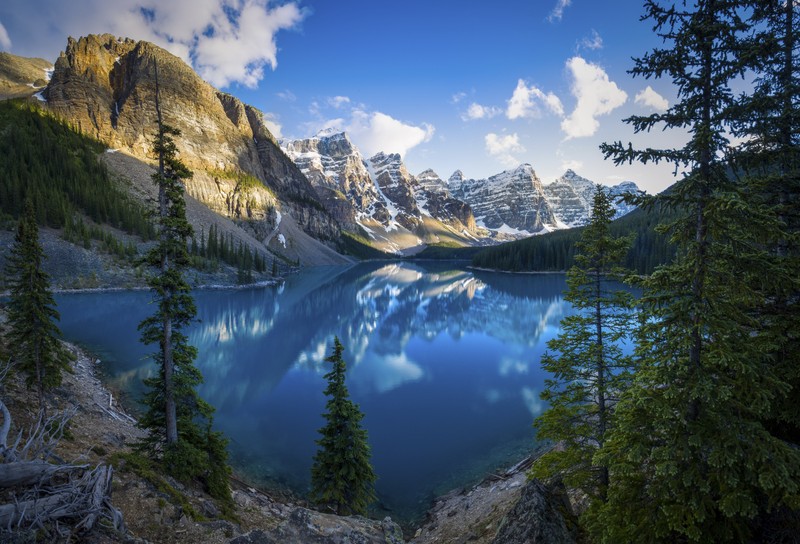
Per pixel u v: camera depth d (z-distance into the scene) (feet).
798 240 24.57
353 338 209.67
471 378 144.97
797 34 32.89
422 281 530.68
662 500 25.66
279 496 70.28
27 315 66.08
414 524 64.39
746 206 21.35
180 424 55.21
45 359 66.80
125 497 38.06
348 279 560.61
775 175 31.71
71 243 332.60
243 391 130.31
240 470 79.30
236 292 386.52
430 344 197.98
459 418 108.78
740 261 24.06
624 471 26.48
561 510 35.91
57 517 24.03
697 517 23.09
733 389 24.64
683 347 24.23
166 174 52.75
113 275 326.44
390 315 278.26
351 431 59.00
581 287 44.11
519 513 34.55
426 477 79.36
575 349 44.73
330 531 36.47
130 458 46.39
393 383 139.33
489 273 649.20
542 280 510.99
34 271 67.05
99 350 156.56
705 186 24.48
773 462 22.18
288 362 164.45
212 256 456.86
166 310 52.24
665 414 24.48
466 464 83.82
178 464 49.55
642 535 25.41
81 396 86.69
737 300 26.35
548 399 46.44
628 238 40.37
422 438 96.58
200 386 134.10
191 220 556.92
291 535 34.50
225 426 102.47
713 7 23.45
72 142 545.03
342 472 56.65
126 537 26.84
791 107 27.48
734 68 23.34
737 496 22.72
